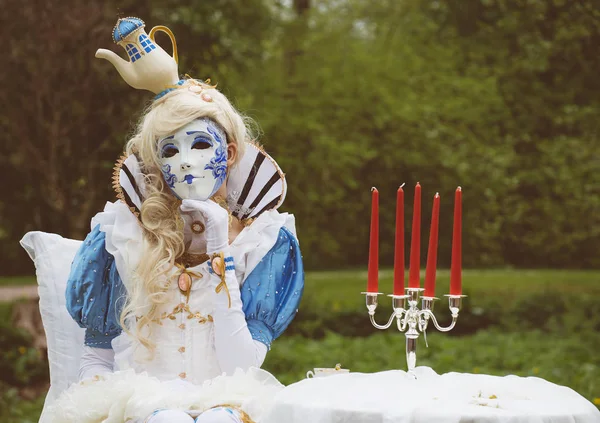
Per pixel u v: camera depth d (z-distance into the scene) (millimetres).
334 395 2504
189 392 2855
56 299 3328
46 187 8281
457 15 9781
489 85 16406
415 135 17609
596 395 6324
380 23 19312
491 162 16891
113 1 7684
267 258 3240
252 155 3330
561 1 8641
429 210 18641
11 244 15922
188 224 3168
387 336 9117
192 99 3145
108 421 2795
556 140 14570
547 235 19297
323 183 17594
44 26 7535
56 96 7754
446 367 7555
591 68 9070
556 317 10102
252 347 3070
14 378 6980
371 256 2783
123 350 3123
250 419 2773
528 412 2320
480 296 12195
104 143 7973
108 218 3184
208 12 8781
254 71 13086
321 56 18094
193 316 3082
